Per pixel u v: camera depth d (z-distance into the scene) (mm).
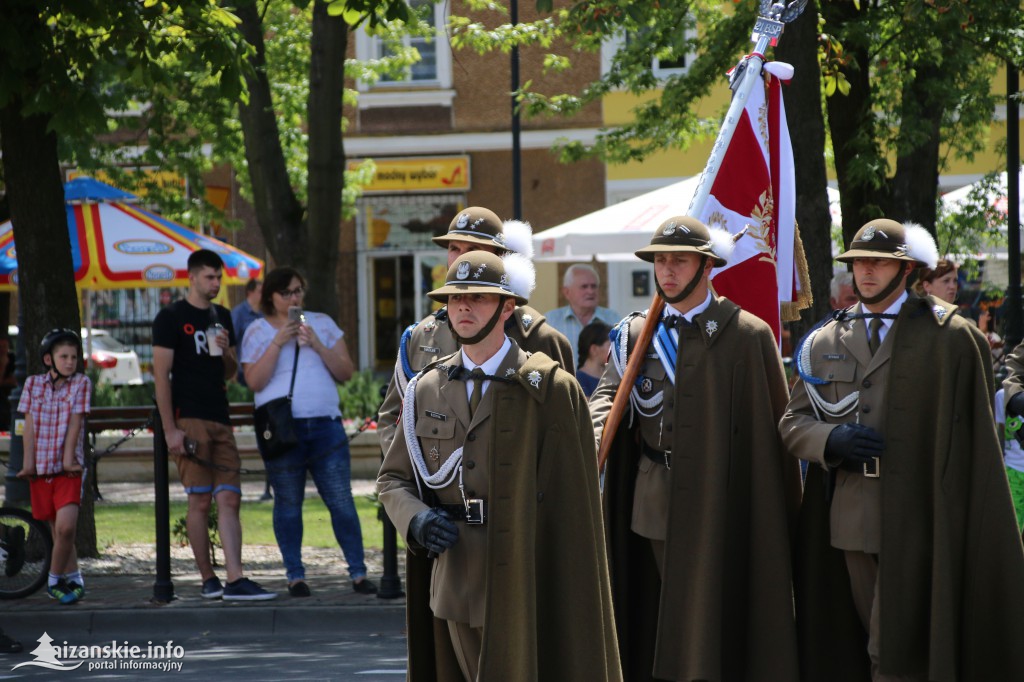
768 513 17016
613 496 17844
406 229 76750
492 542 13773
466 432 14164
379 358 77188
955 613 16688
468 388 14250
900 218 36312
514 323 18109
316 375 27156
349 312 77125
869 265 17125
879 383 17000
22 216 31078
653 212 39688
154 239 45688
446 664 14859
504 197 75250
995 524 16766
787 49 29938
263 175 41125
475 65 75000
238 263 48250
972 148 46312
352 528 27625
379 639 25031
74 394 27328
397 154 76062
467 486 14086
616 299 74188
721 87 60969
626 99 72875
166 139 54750
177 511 39938
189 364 27000
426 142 75562
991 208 41938
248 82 39125
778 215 20219
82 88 29812
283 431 26734
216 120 51625
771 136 20172
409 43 74375
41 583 27531
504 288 14039
